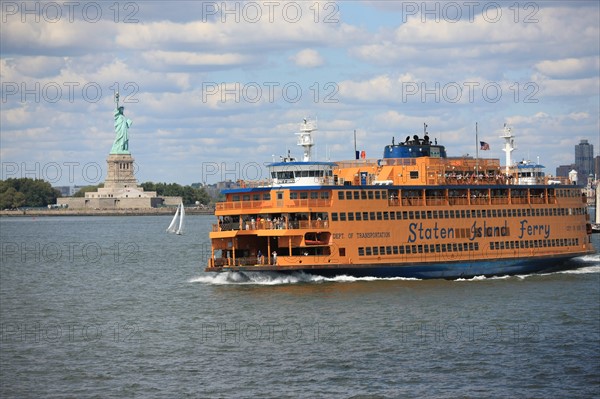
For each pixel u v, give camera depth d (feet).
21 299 463.83
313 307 401.08
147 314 402.52
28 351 328.49
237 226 464.24
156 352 324.39
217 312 397.19
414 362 307.78
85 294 479.82
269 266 450.30
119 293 478.18
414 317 379.76
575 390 279.69
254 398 271.49
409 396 273.13
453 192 499.10
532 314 388.57
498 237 509.76
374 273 469.16
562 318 379.96
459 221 494.59
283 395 273.95
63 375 296.51
